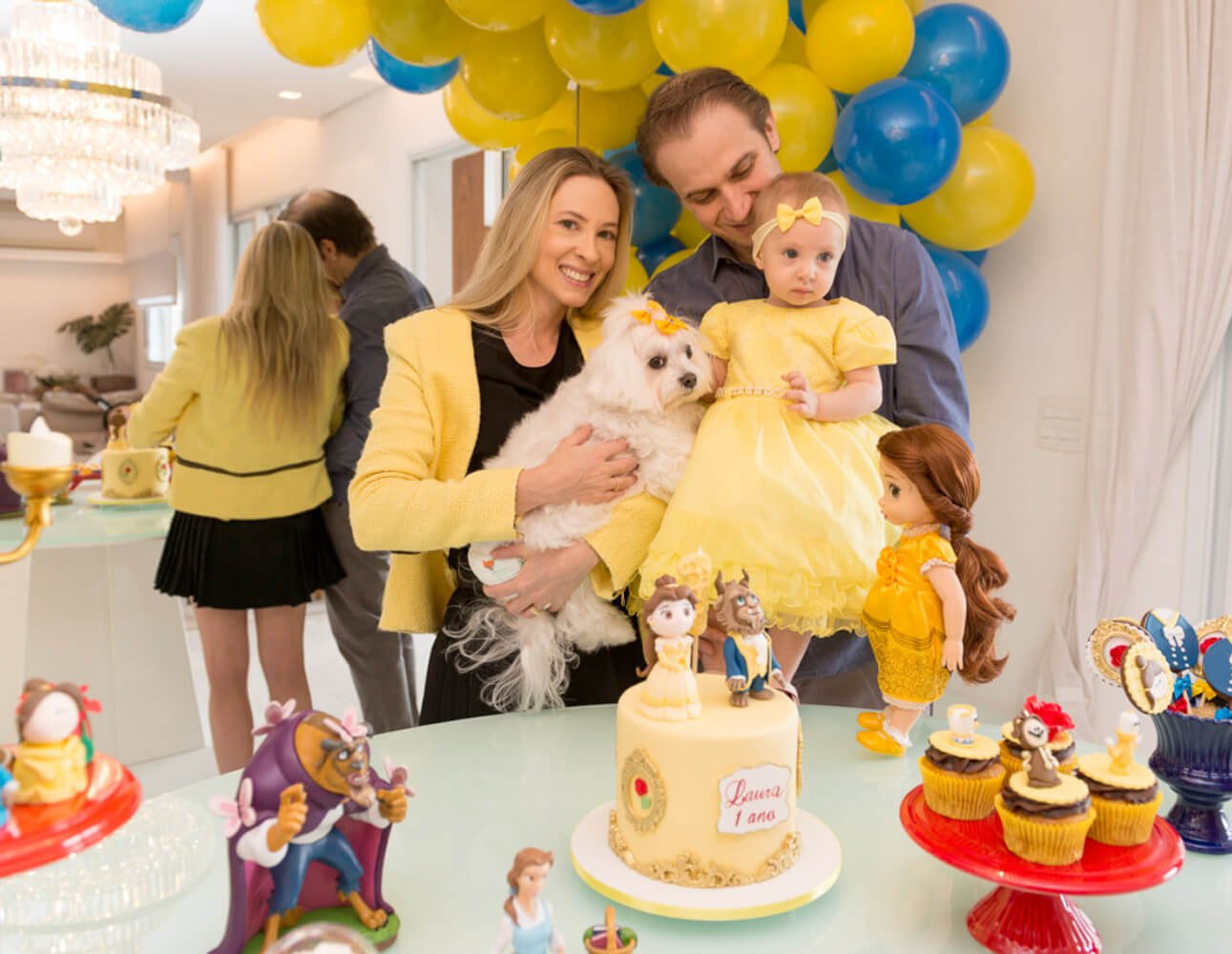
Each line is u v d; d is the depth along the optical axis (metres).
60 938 0.82
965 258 2.20
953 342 1.56
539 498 1.33
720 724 0.90
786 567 1.22
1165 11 2.05
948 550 1.12
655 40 1.84
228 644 2.56
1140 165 2.12
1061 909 0.84
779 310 1.43
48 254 10.89
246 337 2.38
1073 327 2.35
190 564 2.48
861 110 1.88
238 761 2.60
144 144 3.54
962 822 0.89
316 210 2.72
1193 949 0.85
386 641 2.76
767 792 0.90
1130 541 2.17
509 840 1.03
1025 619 2.48
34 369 10.53
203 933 0.86
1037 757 0.83
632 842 0.93
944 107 1.88
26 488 0.81
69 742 0.73
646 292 1.73
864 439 1.36
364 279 2.75
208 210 8.92
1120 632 1.05
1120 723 0.88
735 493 1.26
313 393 2.46
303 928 0.69
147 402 2.42
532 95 2.12
